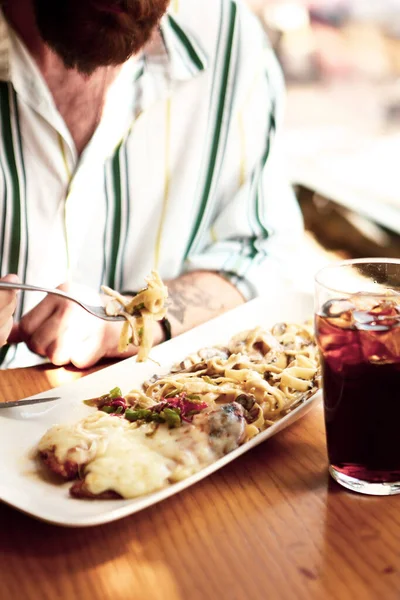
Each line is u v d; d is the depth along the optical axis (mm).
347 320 975
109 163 2006
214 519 978
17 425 1193
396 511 979
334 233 3896
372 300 1007
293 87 4781
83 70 1613
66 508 969
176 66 2004
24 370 1505
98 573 889
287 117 4844
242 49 2123
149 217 2094
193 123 2086
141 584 867
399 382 972
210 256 2023
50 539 954
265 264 2010
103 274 2100
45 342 1565
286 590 844
